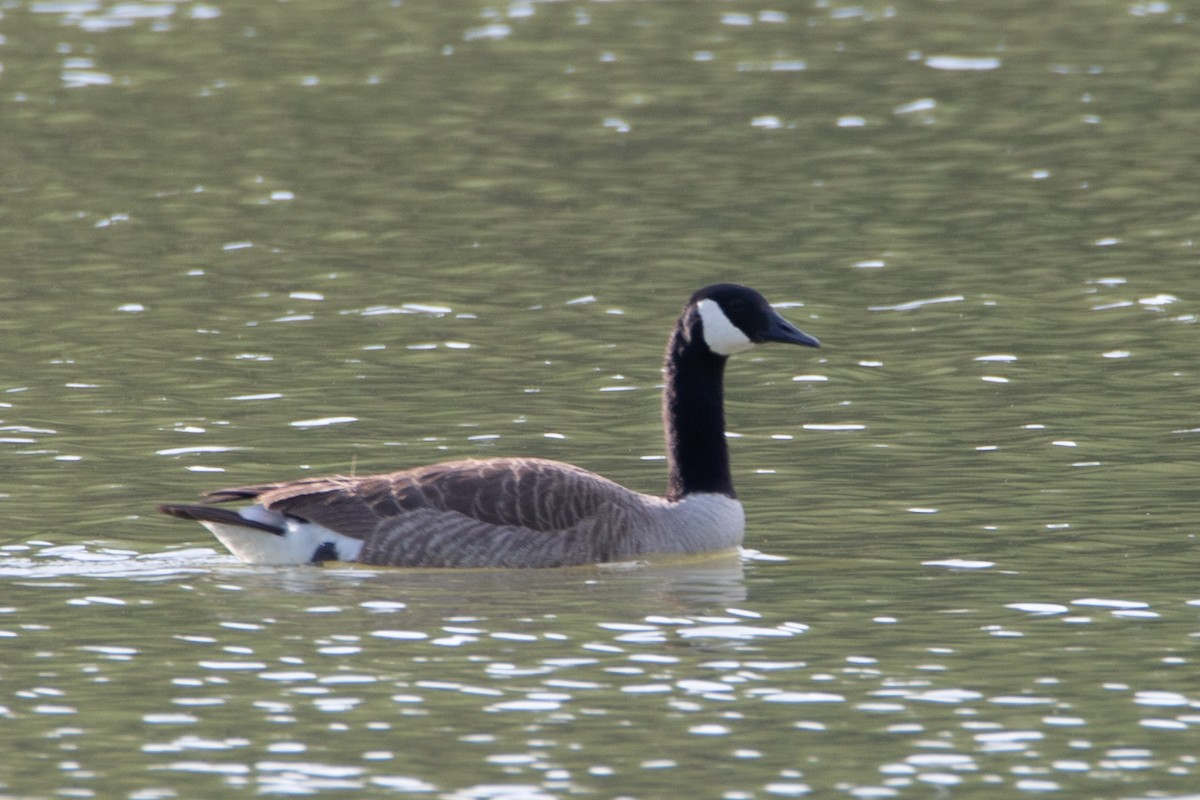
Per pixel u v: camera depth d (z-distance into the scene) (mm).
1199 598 14766
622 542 16109
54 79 40156
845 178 32062
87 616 14547
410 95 38719
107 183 31969
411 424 20094
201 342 23375
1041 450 18953
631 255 27641
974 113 36688
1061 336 23297
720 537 16453
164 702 12820
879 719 12516
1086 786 11531
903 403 20844
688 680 13195
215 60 42188
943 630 14172
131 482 18125
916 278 26203
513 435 19719
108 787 11547
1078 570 15500
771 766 11812
